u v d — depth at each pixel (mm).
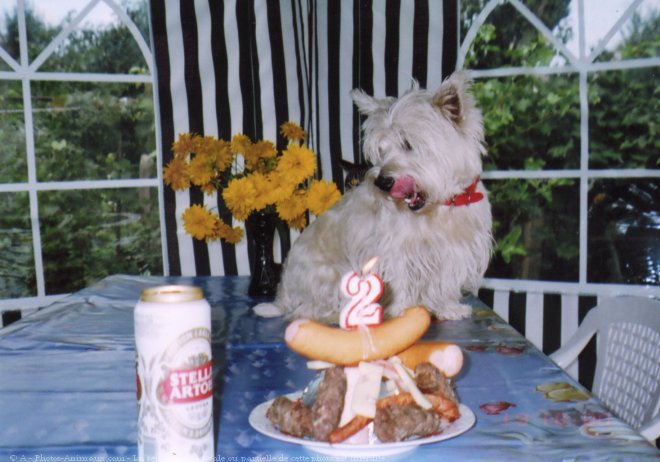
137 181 4309
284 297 2744
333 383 1211
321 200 2748
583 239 3936
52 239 4172
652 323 2094
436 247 2746
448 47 3803
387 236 2748
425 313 1282
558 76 3924
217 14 3936
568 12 3850
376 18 3875
